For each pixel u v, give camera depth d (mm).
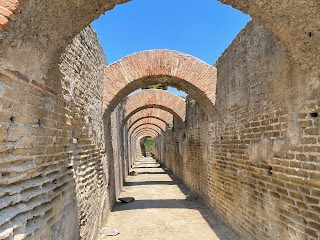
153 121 23391
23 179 2564
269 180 4367
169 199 10523
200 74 7965
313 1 2533
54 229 3240
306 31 2914
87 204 5141
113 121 10234
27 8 2135
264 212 4566
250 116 5172
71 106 4188
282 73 3934
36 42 2555
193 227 6945
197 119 10484
